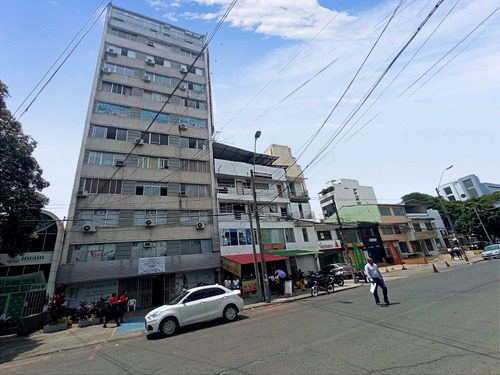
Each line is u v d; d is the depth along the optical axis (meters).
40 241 16.11
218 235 22.41
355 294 12.98
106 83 23.45
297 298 14.39
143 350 6.77
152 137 23.42
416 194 55.31
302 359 4.66
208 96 28.33
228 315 9.54
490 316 5.89
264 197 26.88
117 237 18.91
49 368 6.16
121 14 27.00
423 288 11.30
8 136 12.16
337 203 41.66
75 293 16.53
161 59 27.38
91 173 19.81
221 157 28.47
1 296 14.40
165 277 19.52
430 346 4.62
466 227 42.44
